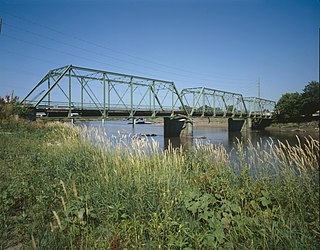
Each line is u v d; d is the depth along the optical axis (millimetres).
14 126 20500
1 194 4883
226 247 3279
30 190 5168
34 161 8211
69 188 5426
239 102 80812
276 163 5902
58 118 35219
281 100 65500
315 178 5164
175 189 4969
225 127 97750
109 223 4109
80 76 41406
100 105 43625
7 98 26578
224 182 5254
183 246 3330
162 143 39125
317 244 3518
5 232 3689
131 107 48750
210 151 8219
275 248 3322
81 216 3674
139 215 4129
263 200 4527
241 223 3779
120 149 7609
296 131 59812
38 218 4137
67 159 8086
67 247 3422
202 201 4191
